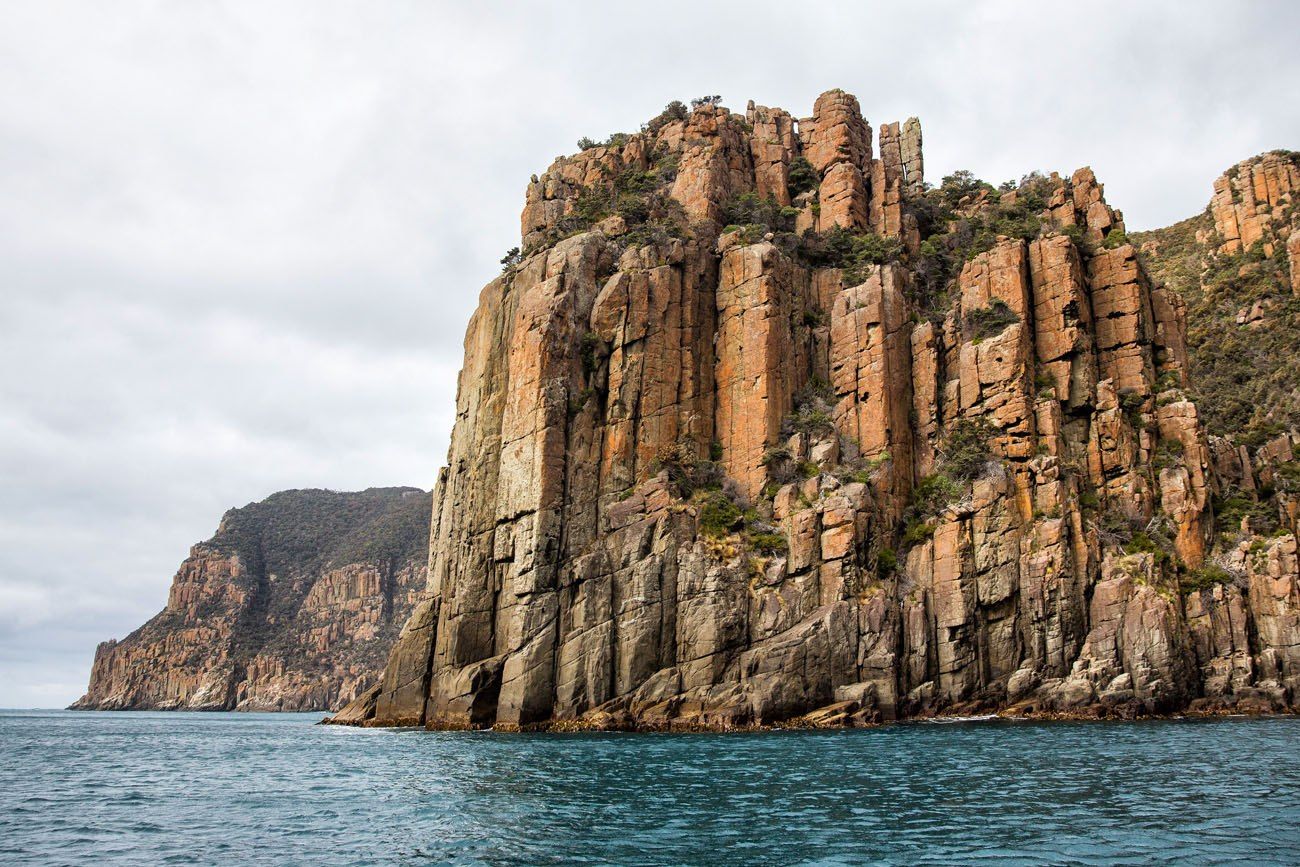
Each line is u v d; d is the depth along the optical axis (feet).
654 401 239.71
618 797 103.14
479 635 228.02
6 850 85.66
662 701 198.39
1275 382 351.67
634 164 312.09
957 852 74.28
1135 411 239.30
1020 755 130.93
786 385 248.73
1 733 319.47
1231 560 219.00
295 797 115.03
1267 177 473.67
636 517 217.56
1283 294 407.23
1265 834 78.64
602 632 207.31
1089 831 80.64
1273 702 198.39
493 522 237.04
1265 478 247.50
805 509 216.13
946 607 207.72
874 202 301.43
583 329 243.81
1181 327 264.52
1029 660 202.28
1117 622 200.64
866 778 112.37
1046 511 211.82
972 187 318.24
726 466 240.32
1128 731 163.94
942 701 201.98
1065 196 280.72
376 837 86.33
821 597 207.41
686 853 76.18
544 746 162.61
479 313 274.98
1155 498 227.61
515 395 237.86
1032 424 226.17
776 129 321.11
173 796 120.98
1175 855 72.28
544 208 312.29
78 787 133.28
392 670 248.93
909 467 237.66
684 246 256.11
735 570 207.31
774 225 291.79
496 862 75.00
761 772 119.85
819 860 72.90
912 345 250.16
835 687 195.62
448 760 145.59
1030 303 248.32
